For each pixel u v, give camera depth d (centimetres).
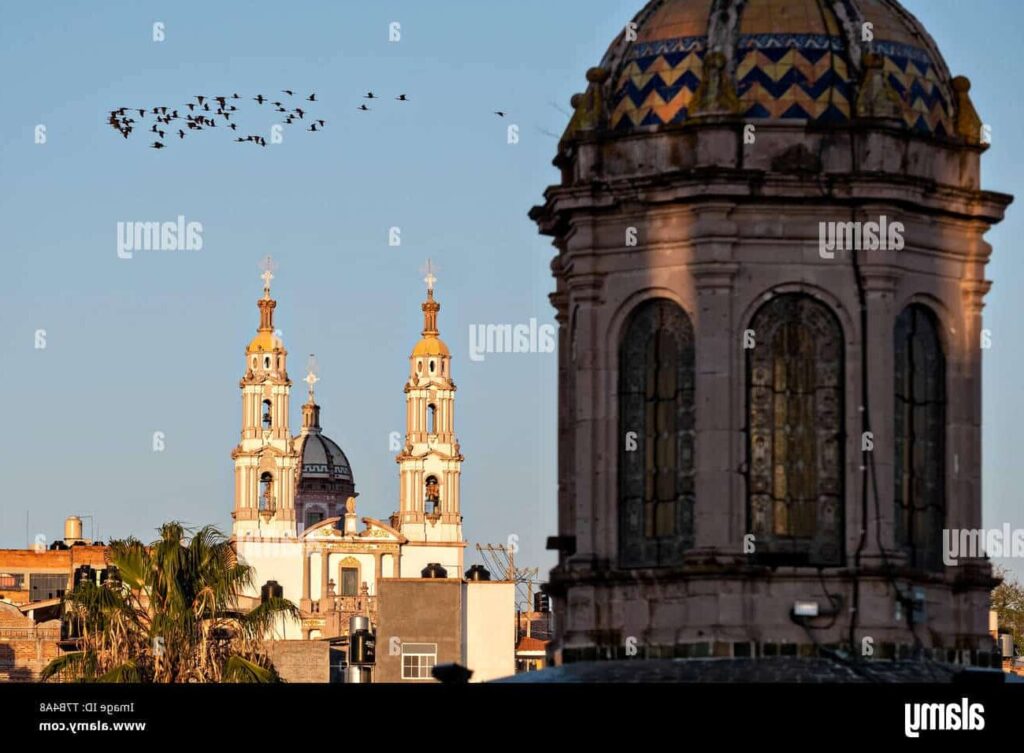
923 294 5341
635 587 5291
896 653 5200
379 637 13525
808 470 5241
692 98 5294
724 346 5222
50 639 16012
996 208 5356
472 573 13900
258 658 13275
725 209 5225
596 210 5334
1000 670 5175
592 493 5353
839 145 5250
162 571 12850
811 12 5353
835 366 5247
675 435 5300
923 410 5366
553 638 5697
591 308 5356
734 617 5175
